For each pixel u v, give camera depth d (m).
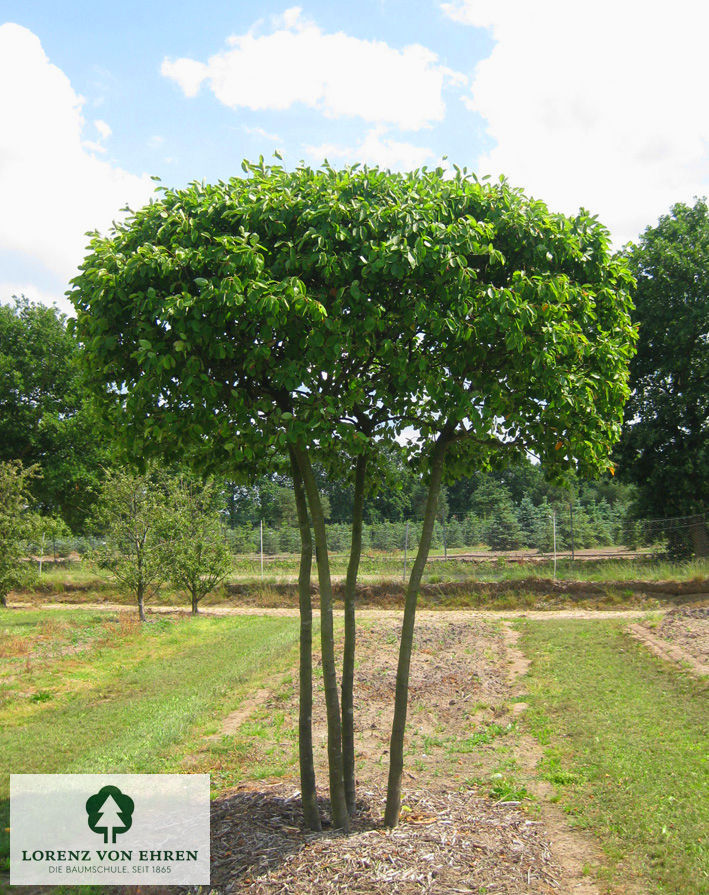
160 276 4.31
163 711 9.36
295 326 4.28
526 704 9.14
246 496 48.38
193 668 12.19
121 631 16.14
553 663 11.34
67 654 13.56
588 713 8.36
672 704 8.43
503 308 4.25
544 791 6.20
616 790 5.96
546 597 19.38
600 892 4.45
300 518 5.29
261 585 23.38
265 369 4.62
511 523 26.69
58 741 8.27
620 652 11.78
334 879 4.29
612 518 31.66
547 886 4.43
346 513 46.44
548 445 5.42
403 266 4.23
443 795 5.95
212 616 19.89
